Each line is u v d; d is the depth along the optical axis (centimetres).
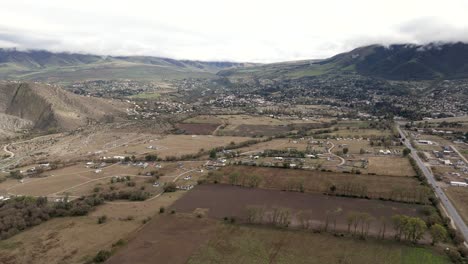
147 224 16188
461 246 13575
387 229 15175
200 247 13900
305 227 15475
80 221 16825
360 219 15600
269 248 13762
